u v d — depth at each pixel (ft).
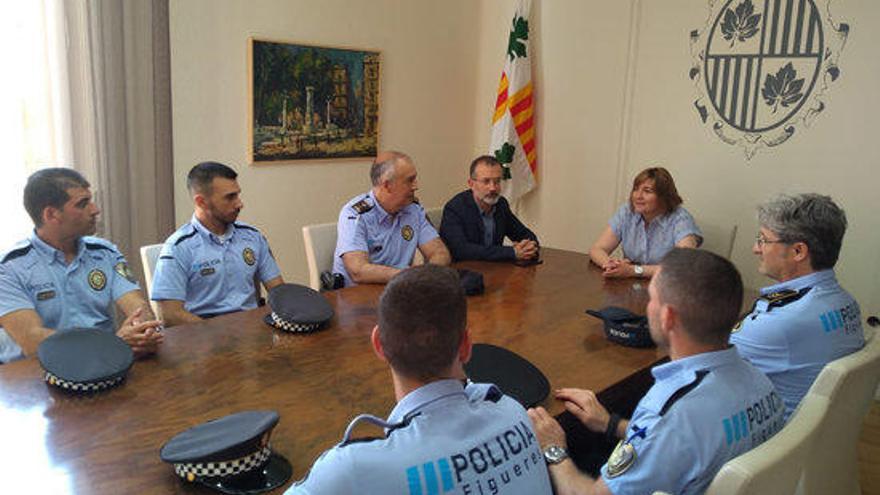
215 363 5.72
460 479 3.06
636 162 13.99
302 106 13.21
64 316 6.99
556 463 4.38
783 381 5.93
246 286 8.54
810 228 6.03
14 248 6.82
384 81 14.58
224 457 3.80
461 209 10.99
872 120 11.12
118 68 10.82
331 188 14.07
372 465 2.97
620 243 10.98
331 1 13.33
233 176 8.25
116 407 4.83
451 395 3.31
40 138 10.32
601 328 7.06
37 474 3.92
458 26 15.83
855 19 11.07
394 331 3.28
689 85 13.07
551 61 15.01
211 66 11.87
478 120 16.70
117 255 7.54
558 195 15.37
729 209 12.90
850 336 5.98
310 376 5.51
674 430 3.92
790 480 3.86
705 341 4.19
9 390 5.04
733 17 12.34
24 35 9.99
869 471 9.02
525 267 9.93
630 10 13.61
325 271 9.79
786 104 11.96
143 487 3.83
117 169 11.02
